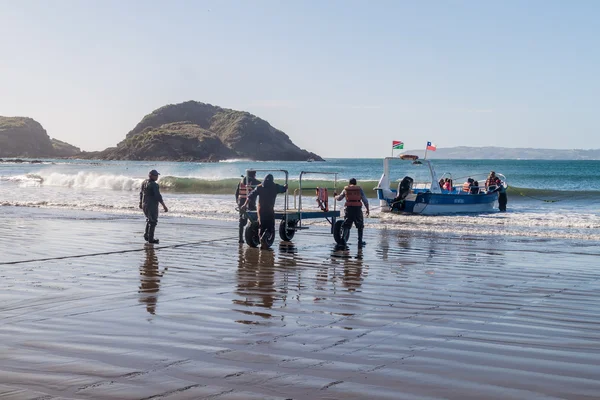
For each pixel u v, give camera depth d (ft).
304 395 15.07
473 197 87.45
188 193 129.59
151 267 35.88
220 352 18.70
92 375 16.38
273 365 17.46
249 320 22.98
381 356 18.43
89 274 33.17
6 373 16.49
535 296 28.04
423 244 49.01
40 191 127.75
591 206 97.91
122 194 117.29
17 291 28.22
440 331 21.53
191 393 15.11
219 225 62.64
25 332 20.84
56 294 27.61
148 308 24.89
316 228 61.26
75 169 344.49
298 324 22.41
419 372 16.90
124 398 14.71
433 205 83.76
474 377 16.48
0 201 95.25
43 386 15.49
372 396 15.03
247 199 45.91
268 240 44.68
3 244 45.83
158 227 60.34
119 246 45.37
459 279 32.55
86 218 68.18
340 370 17.04
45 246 44.83
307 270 35.37
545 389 15.57
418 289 29.66
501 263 38.60
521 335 21.03
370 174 254.68
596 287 30.30
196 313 24.09
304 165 483.51
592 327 22.17
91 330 21.17
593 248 46.44
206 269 35.40
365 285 30.68
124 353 18.48
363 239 52.85
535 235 56.24
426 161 87.76
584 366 17.49
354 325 22.35
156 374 16.53
